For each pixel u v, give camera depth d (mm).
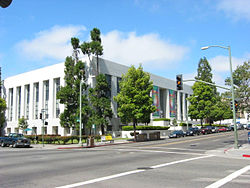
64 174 10367
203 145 27156
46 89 53562
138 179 9156
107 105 42594
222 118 79188
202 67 79750
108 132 47688
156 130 51625
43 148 29438
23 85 57938
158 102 64250
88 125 41375
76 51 45094
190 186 7984
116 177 9578
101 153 20359
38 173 10680
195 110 61281
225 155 18031
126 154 19109
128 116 39594
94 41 44312
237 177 9445
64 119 42312
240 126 72750
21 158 16906
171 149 23125
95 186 8039
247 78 28984
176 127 62656
